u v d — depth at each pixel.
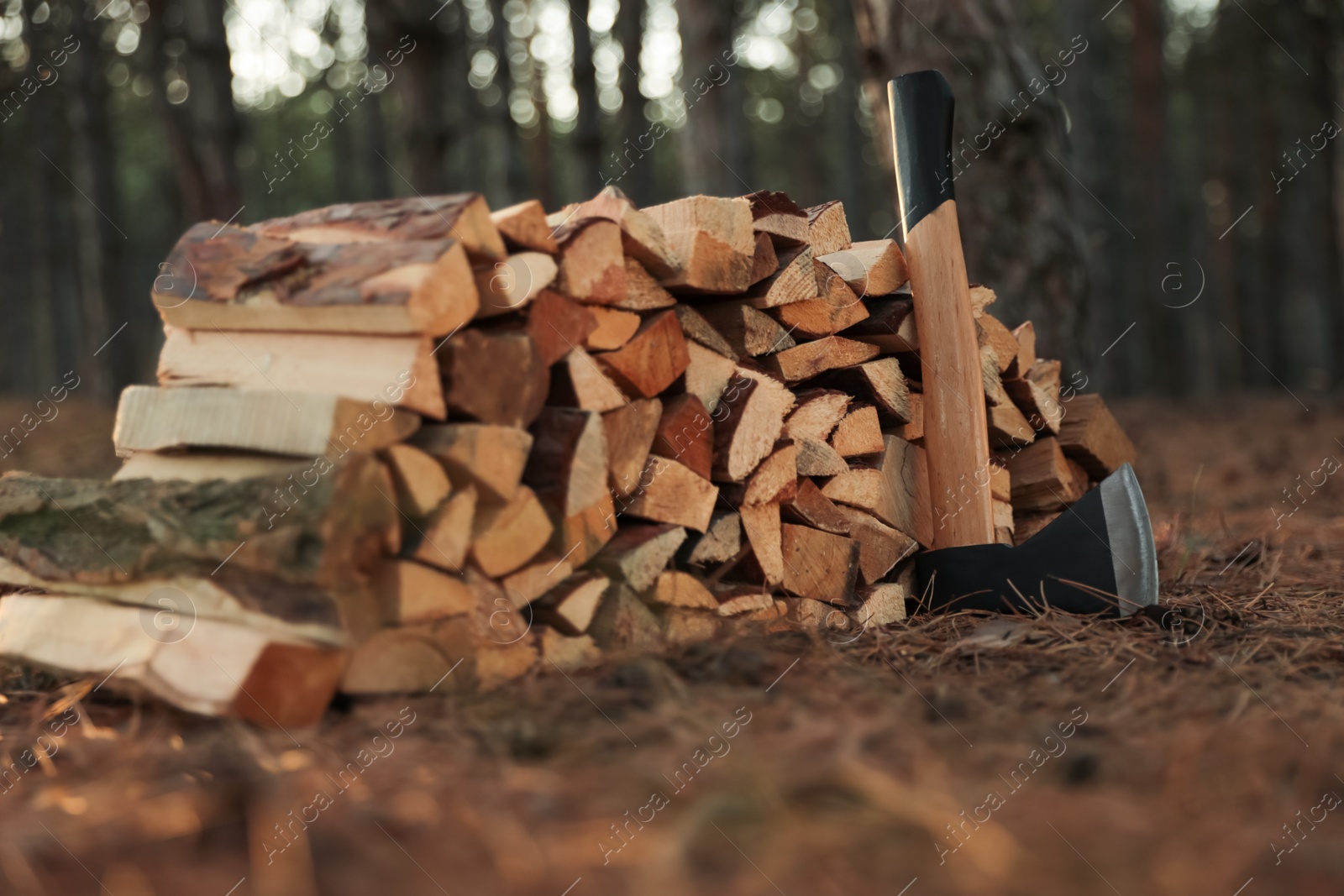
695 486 2.48
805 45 22.12
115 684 2.03
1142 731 1.87
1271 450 8.12
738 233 2.63
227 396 2.05
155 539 2.00
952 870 1.36
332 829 1.51
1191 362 25.38
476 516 2.11
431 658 2.03
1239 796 1.56
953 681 2.21
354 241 2.16
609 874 1.38
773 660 2.28
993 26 4.80
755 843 1.44
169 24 10.21
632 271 2.47
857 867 1.38
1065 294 4.82
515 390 2.13
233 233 2.28
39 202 18.92
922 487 3.21
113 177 12.52
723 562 2.57
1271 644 2.50
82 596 2.15
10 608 2.25
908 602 3.11
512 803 1.58
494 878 1.36
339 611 1.89
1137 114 15.81
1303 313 23.36
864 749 1.76
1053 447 3.42
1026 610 2.81
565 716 1.94
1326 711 1.93
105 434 8.14
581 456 2.21
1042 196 4.80
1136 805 1.55
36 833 1.51
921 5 4.85
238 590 1.95
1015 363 3.33
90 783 1.71
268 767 1.72
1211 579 3.46
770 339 2.77
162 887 1.34
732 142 8.33
